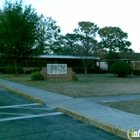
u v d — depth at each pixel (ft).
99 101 33.63
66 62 136.15
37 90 46.55
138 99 35.70
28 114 26.40
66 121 23.44
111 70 98.43
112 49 225.15
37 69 116.98
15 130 20.02
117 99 35.63
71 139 17.79
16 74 93.50
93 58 115.55
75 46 121.90
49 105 32.07
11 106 31.42
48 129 20.40
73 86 54.60
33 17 87.86
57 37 181.57
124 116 23.86
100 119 22.48
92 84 60.95
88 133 19.38
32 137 18.19
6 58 88.53
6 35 82.53
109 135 18.94
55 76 72.49
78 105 30.45
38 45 98.68
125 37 230.89
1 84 59.47
